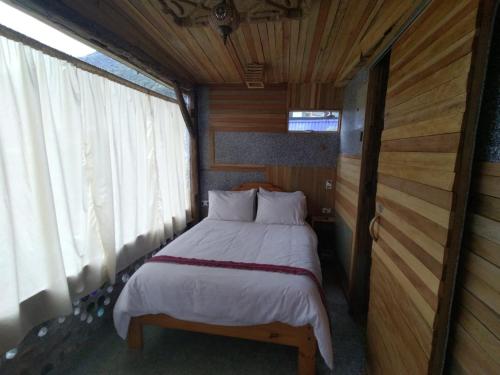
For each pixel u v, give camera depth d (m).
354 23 1.61
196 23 1.50
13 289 1.17
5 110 1.17
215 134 3.28
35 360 1.41
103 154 1.75
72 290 1.53
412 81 1.05
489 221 0.66
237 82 3.08
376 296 1.43
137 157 2.21
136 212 2.15
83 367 1.57
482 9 0.66
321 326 1.38
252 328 1.52
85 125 1.65
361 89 2.10
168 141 2.69
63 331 1.58
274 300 1.44
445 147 0.79
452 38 0.78
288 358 1.65
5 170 1.14
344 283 2.46
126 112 2.04
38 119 1.28
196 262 1.74
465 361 0.74
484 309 0.67
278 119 3.13
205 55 2.19
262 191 3.11
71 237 1.51
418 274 0.95
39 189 1.31
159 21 1.62
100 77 1.77
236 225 2.73
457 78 0.74
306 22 1.61
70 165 1.54
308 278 1.58
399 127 1.17
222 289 1.50
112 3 1.42
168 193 2.64
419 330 0.92
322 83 2.97
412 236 1.01
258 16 1.43
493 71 0.68
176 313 1.56
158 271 1.64
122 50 1.79
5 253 1.14
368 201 2.01
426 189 0.91
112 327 1.89
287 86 3.04
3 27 1.15
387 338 1.24
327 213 3.19
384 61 1.83
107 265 1.78
